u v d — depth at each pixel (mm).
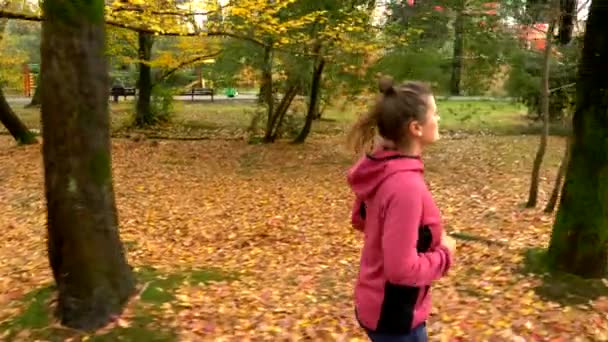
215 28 10430
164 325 4426
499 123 21750
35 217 9836
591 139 4961
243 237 8336
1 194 11609
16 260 7047
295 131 18344
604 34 4750
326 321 4758
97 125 4344
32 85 37031
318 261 6883
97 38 4266
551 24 8195
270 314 4879
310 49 14211
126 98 34156
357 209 2410
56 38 4121
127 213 10086
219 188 12258
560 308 4727
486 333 4406
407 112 2178
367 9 14539
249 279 5895
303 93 18016
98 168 4383
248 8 10031
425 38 14844
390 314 2238
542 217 8414
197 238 8367
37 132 20781
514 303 4895
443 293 5312
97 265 4398
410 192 2109
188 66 19578
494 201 10055
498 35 13141
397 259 2072
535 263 5535
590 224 5043
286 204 10656
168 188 12281
